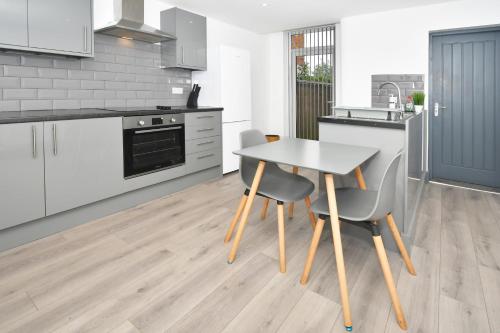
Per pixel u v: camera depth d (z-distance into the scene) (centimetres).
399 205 227
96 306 171
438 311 167
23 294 181
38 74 301
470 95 407
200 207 327
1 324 157
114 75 364
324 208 187
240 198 356
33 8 262
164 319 161
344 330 154
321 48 537
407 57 436
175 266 212
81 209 280
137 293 182
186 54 409
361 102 479
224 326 156
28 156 235
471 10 389
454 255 226
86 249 235
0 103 279
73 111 298
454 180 432
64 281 194
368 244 244
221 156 445
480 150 409
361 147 233
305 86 566
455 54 412
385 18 446
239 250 235
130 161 315
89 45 304
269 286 190
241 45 535
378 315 165
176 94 446
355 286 190
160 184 359
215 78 450
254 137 266
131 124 313
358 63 475
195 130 396
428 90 427
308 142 256
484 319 161
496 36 384
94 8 328
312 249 189
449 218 297
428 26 417
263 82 593
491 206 330
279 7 426
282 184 235
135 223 285
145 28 343
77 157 268
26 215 238
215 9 433
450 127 425
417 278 198
